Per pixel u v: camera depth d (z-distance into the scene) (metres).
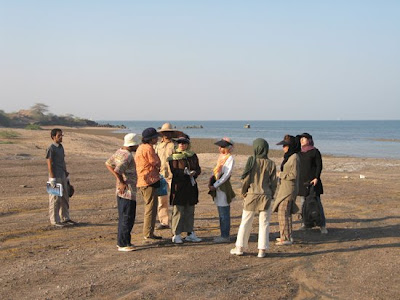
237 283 6.10
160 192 9.29
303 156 9.12
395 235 8.95
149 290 5.77
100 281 6.10
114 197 12.98
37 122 128.25
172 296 5.58
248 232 7.45
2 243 8.05
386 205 12.29
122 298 5.50
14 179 15.54
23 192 13.30
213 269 6.70
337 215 10.96
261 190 7.29
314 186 9.08
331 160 27.36
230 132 102.25
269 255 7.52
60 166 9.43
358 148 46.12
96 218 10.29
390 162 26.17
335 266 6.93
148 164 8.16
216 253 7.59
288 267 6.88
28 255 7.34
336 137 76.06
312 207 9.02
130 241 7.80
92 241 8.33
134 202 7.71
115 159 7.60
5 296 5.54
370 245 8.16
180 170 8.09
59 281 6.11
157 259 7.18
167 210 9.48
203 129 129.62
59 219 9.49
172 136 9.26
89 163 20.72
